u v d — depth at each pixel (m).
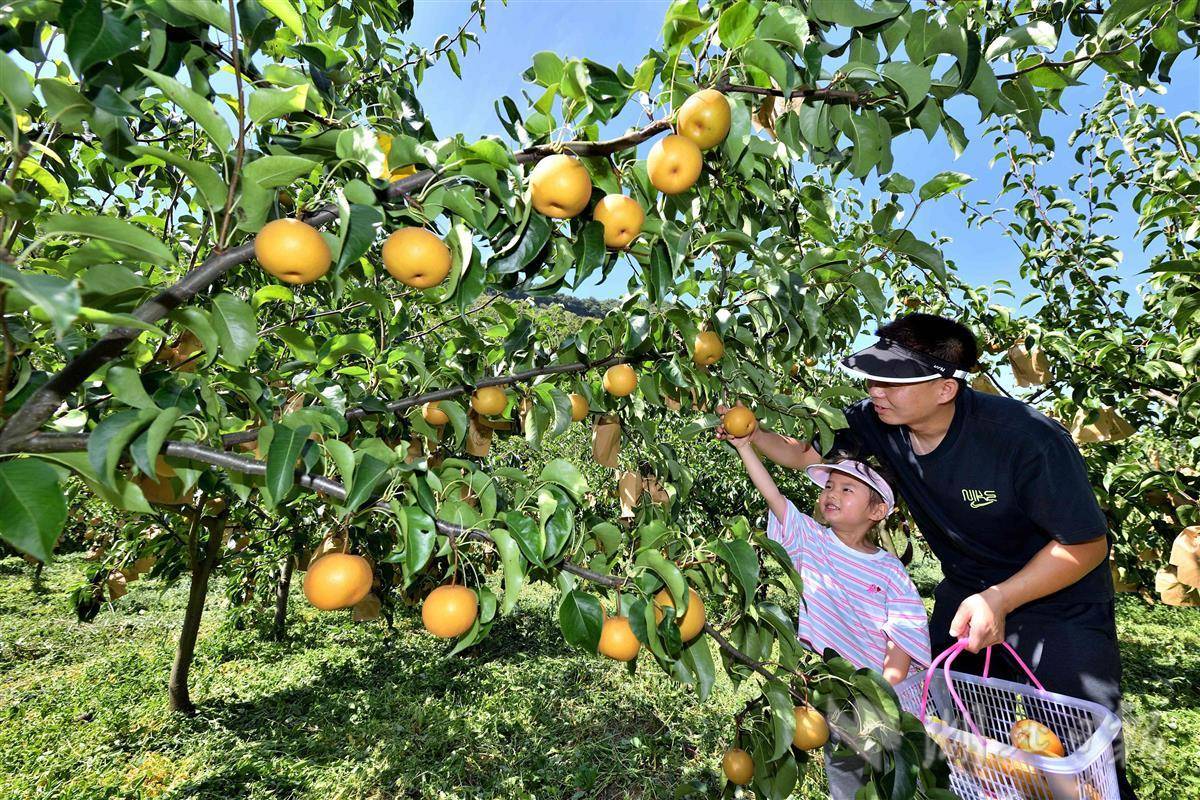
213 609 9.16
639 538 1.48
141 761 4.53
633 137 1.20
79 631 7.86
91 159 2.15
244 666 6.69
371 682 6.23
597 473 6.68
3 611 8.73
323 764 4.55
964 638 1.69
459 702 5.68
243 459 1.06
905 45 1.18
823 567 2.48
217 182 0.95
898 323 2.16
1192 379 2.97
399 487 1.31
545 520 1.26
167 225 2.20
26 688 5.92
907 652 2.29
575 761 4.54
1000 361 4.29
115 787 4.11
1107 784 1.44
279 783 4.25
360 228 1.00
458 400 2.29
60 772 4.32
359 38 2.46
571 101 1.20
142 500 0.99
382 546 4.11
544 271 1.39
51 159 1.67
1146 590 5.07
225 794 4.12
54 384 0.97
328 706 5.60
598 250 1.24
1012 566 2.19
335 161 1.13
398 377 2.17
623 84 1.15
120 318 0.72
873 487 2.45
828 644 2.36
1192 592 3.42
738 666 1.56
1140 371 3.34
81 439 0.97
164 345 1.56
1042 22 1.25
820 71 1.13
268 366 2.55
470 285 1.17
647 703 5.57
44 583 11.01
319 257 0.97
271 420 1.44
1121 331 3.32
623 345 2.07
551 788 4.17
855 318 2.27
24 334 1.28
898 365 1.99
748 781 1.65
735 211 1.71
